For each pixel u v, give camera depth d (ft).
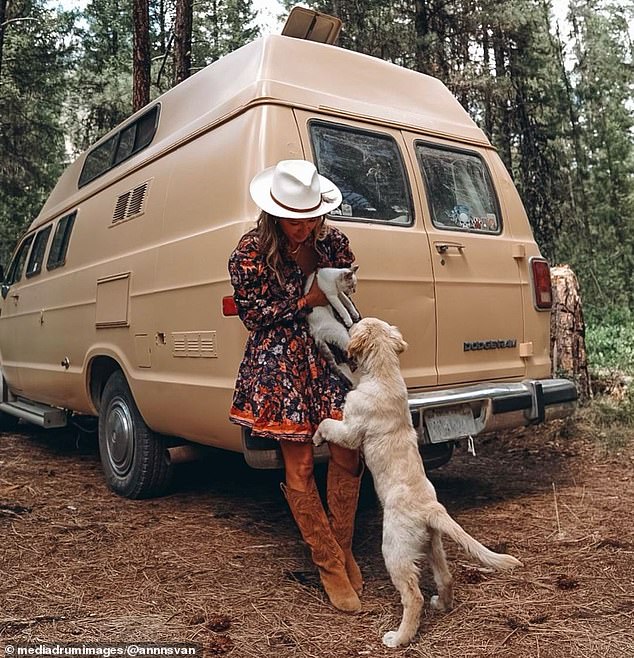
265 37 12.35
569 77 63.16
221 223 11.39
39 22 57.93
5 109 57.26
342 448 9.77
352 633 8.71
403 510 8.54
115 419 15.21
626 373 25.22
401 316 12.01
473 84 43.57
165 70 59.06
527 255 14.35
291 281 9.58
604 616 8.98
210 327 11.37
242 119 11.66
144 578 10.61
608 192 64.08
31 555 11.63
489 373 13.30
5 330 22.59
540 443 19.07
